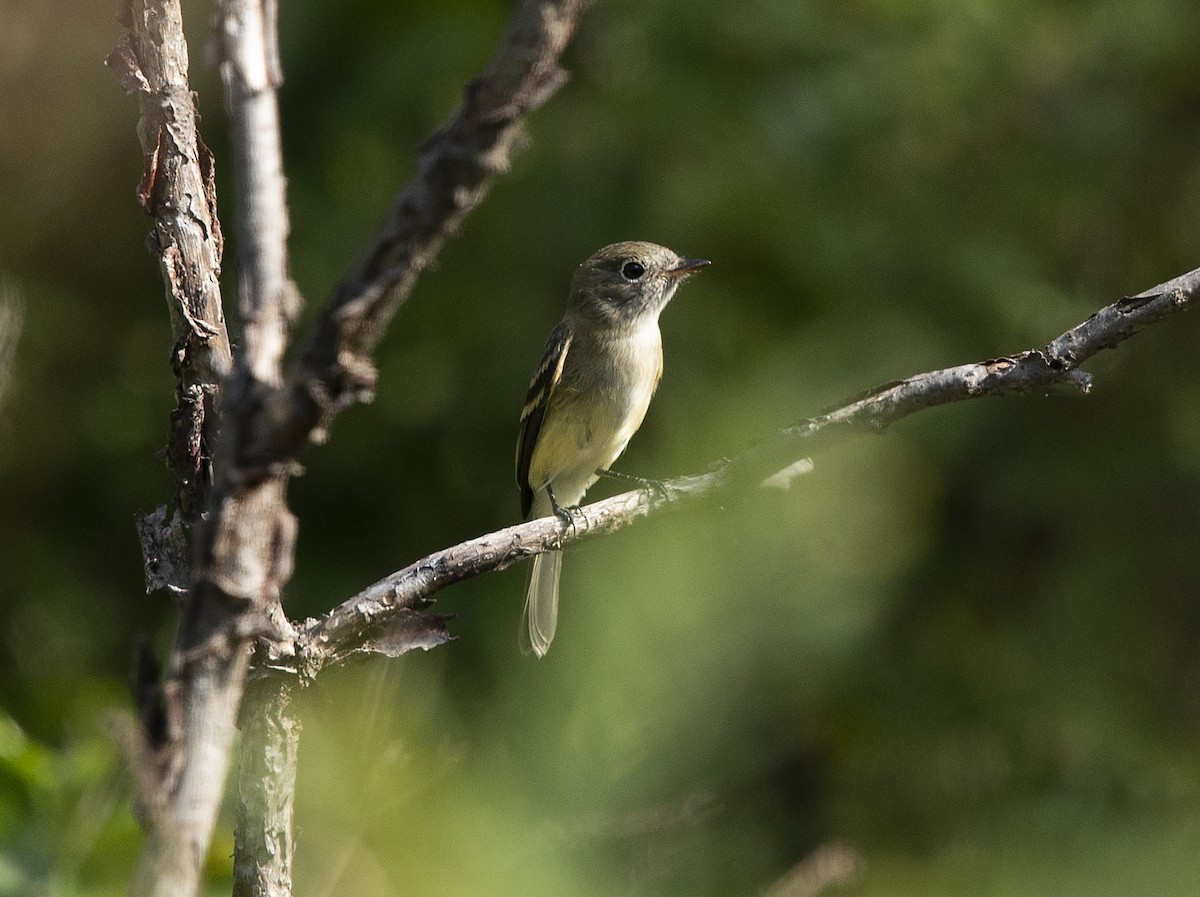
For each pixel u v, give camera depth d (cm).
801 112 1245
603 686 544
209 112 1120
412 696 541
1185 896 546
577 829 498
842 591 1038
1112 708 1280
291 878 452
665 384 1227
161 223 447
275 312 306
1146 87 1435
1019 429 1409
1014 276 1319
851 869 765
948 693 1320
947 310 1302
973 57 1325
